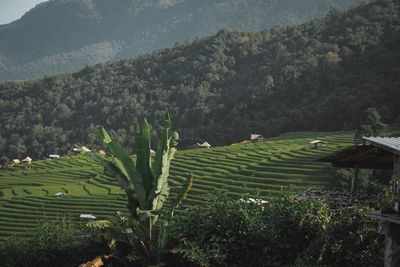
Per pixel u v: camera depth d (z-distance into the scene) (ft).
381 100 294.05
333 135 267.59
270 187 148.36
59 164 314.96
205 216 24.02
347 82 423.23
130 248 24.54
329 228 21.02
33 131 547.08
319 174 154.40
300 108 410.31
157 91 650.02
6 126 586.04
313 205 22.38
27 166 314.55
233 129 410.52
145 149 23.25
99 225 22.63
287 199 23.43
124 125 561.84
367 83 371.15
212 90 643.04
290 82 477.36
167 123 23.16
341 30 604.90
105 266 22.38
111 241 22.50
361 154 28.96
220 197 24.94
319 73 469.98
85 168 286.05
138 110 584.40
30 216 153.79
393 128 224.74
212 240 22.11
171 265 23.39
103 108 599.16
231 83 653.30
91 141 517.14
